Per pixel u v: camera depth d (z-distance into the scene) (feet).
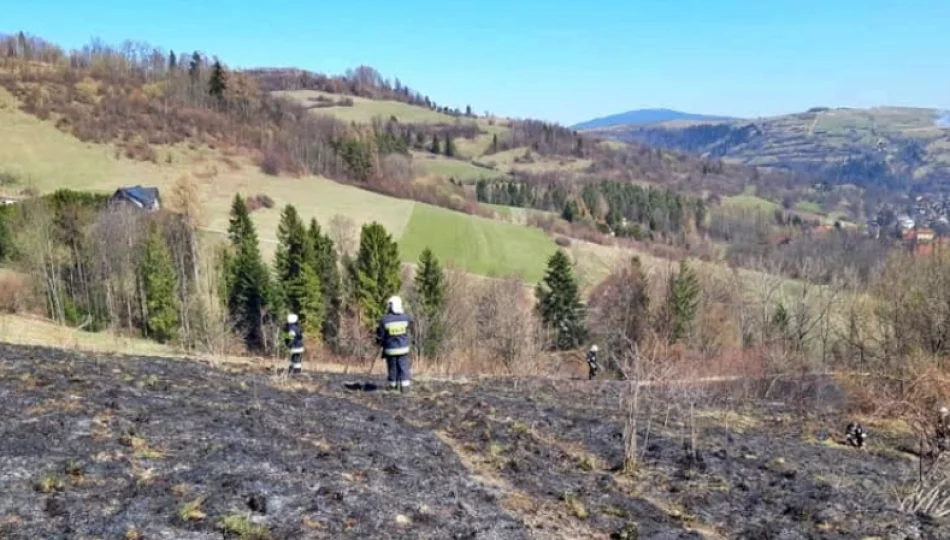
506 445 31.53
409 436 30.42
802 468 33.71
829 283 133.18
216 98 346.54
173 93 330.54
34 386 29.17
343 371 59.93
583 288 201.05
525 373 72.08
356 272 163.43
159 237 148.56
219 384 37.19
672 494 27.55
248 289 147.43
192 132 298.76
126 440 23.21
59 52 352.90
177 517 17.80
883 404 52.08
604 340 148.25
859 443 41.57
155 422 26.16
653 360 45.73
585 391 56.75
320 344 138.92
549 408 42.91
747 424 46.65
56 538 15.98
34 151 256.93
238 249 168.96
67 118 281.95
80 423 24.50
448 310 139.23
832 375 71.67
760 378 72.84
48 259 144.46
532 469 28.30
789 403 60.70
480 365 93.71
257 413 30.14
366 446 27.45
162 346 103.91
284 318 147.95
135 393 30.81
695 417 46.26
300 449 25.36
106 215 158.20
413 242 219.41
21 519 16.74
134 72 346.33
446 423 34.63
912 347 86.58
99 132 277.85
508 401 43.93
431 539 19.01
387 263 158.51
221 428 26.63
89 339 95.04
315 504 19.85
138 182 248.11
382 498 21.27
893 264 102.99
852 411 55.52
